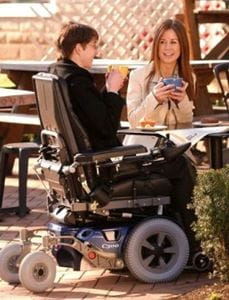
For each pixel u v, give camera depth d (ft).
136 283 67.82
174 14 151.53
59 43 68.13
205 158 103.60
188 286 66.64
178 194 68.80
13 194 99.55
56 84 65.51
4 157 91.04
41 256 66.39
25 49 159.84
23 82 125.18
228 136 72.64
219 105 129.80
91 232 66.64
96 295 65.62
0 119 109.29
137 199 67.56
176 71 78.79
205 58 135.54
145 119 74.54
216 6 160.76
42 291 66.49
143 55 156.66
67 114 65.82
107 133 66.64
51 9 156.46
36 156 111.34
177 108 78.38
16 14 160.45
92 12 155.33
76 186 66.44
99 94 66.69
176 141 70.85
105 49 155.22
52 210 69.87
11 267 68.64
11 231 83.97
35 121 106.63
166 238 67.62
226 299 60.23
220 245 61.46
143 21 156.66
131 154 66.23
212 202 61.16
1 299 65.05
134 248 66.64
